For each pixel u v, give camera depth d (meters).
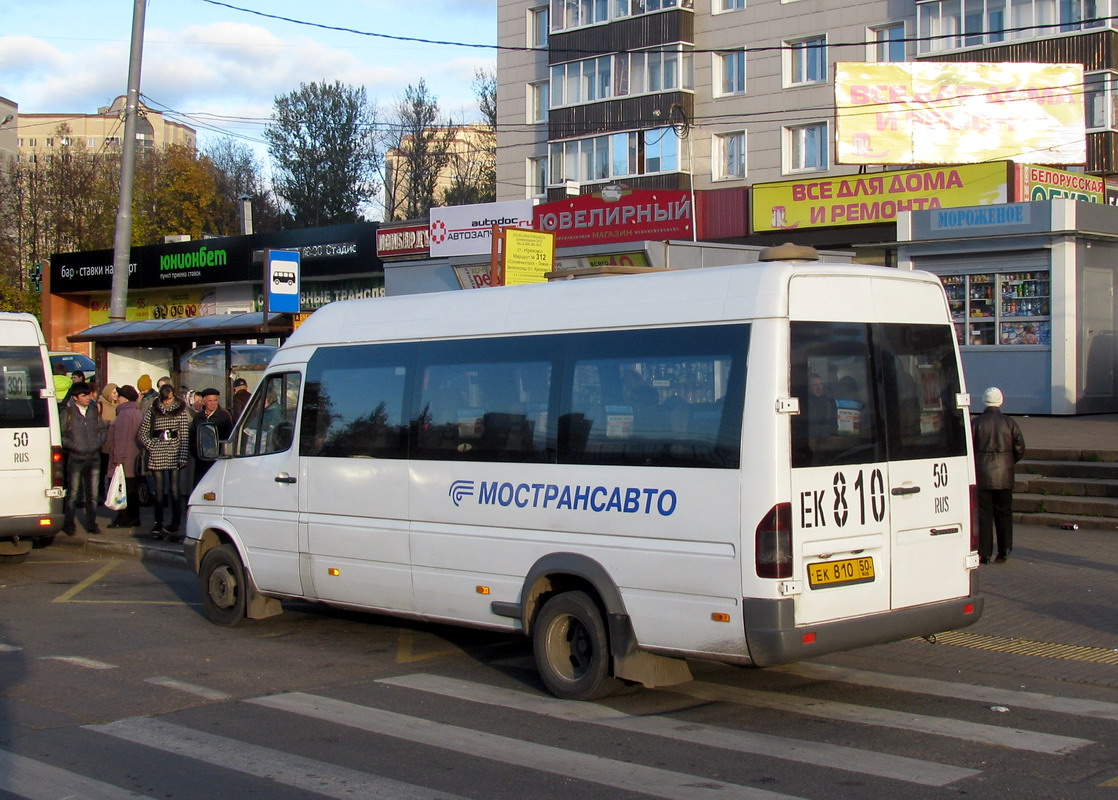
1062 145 26.28
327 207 68.06
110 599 11.05
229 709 6.95
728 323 6.37
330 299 33.94
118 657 8.45
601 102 38.81
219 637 9.20
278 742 6.22
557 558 6.99
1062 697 7.07
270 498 9.03
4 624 9.77
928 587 6.75
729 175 37.09
